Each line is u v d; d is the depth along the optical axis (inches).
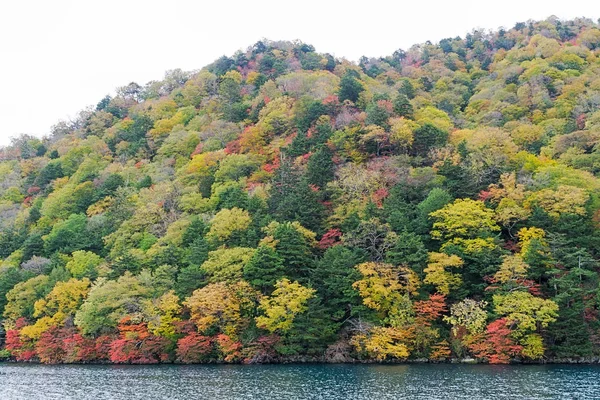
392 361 2864.2
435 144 4136.3
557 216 3171.8
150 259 3513.8
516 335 2657.5
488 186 3533.5
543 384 2026.3
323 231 3528.5
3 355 3540.8
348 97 5073.8
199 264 3292.3
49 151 6683.1
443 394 1862.7
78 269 3722.9
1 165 6318.9
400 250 3021.7
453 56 7490.2
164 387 2149.4
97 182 5049.2
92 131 6884.8
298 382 2198.6
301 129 4697.3
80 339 3206.2
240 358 2965.1
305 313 2928.2
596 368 2479.1
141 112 6835.6
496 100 5378.9
